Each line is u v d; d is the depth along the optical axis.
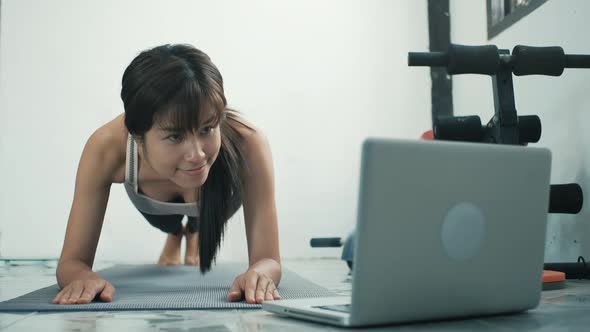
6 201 4.41
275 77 4.65
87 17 4.55
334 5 4.72
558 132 2.66
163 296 1.66
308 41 4.69
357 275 0.96
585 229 2.43
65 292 1.53
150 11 4.60
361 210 0.93
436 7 4.63
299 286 1.97
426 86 4.71
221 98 1.42
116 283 2.15
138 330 1.10
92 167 1.76
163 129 1.39
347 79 4.70
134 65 1.43
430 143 0.97
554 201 2.28
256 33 4.66
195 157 1.41
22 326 1.15
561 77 2.62
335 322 1.04
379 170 0.92
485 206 1.04
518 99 3.07
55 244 4.43
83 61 4.53
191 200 2.11
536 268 1.16
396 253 0.96
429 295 1.03
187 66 1.38
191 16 4.63
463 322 1.12
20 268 3.60
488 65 2.05
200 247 1.76
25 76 4.48
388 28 4.73
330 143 4.65
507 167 1.06
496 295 1.12
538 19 2.87
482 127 2.22
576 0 2.49
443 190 0.98
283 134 4.62
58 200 4.45
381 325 1.06
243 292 1.56
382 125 4.69
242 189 1.80
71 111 4.50
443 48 4.61
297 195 4.59
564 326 1.09
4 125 4.45
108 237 4.45
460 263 1.03
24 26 4.50
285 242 4.55
